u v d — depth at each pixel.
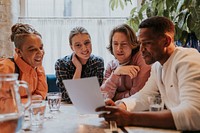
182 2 2.06
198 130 1.05
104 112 1.12
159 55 1.29
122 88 1.88
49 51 3.66
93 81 1.03
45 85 1.79
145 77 1.78
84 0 3.82
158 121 1.06
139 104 1.38
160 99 1.28
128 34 1.86
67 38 3.68
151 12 2.38
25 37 1.53
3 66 1.50
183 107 1.06
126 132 1.02
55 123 1.17
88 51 2.11
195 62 1.18
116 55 1.90
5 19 3.40
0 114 0.85
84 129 1.08
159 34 1.26
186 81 1.14
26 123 1.15
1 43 3.40
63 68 2.12
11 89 0.87
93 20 3.71
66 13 3.81
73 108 1.52
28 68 1.60
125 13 3.84
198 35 2.00
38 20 3.64
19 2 3.71
